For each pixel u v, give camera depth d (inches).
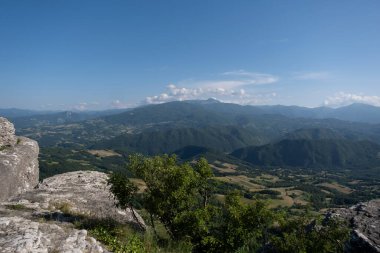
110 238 503.5
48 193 787.4
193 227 601.9
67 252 382.0
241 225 597.9
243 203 633.0
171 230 628.1
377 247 484.4
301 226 539.5
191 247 588.7
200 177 665.0
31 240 377.1
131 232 579.8
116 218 695.1
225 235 602.9
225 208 639.1
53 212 618.8
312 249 502.6
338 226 519.2
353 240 515.2
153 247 518.0
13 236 388.5
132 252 467.5
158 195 624.7
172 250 539.2
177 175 615.8
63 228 476.4
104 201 791.1
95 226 568.4
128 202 636.1
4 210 591.2
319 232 519.2
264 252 588.7
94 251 415.8
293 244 507.2
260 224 602.2
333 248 499.5
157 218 651.5
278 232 589.6
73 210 668.7
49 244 394.0
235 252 606.9
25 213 587.5
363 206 652.7
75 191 846.5
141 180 645.3
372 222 567.2
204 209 617.6
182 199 623.5
